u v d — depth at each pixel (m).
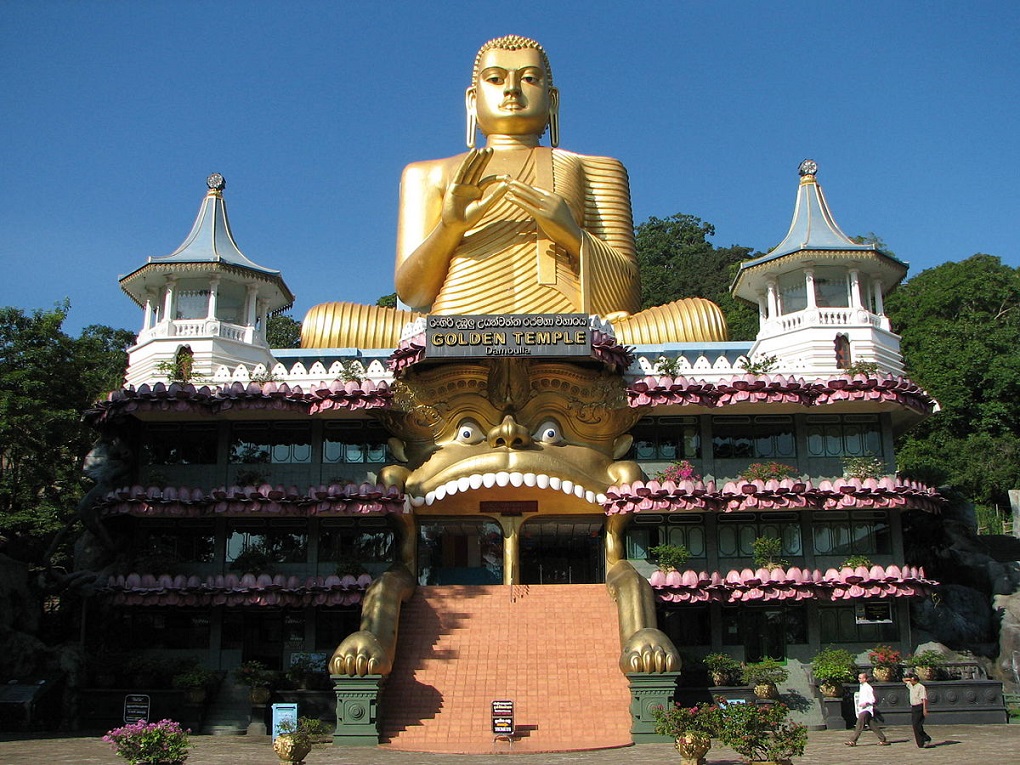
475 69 38.09
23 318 36.50
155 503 29.36
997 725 26.34
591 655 25.80
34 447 34.91
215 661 29.66
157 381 32.59
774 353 33.81
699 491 29.09
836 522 30.88
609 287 34.41
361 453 31.47
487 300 32.97
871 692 22.69
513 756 20.30
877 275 35.16
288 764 16.98
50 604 34.00
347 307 35.62
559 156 37.00
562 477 29.56
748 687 26.69
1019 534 39.31
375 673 23.00
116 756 20.41
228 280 35.50
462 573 30.95
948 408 46.75
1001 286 55.00
